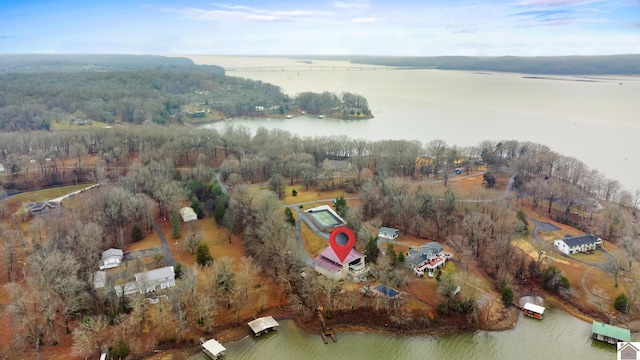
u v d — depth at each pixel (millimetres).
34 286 128250
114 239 172625
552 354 122562
